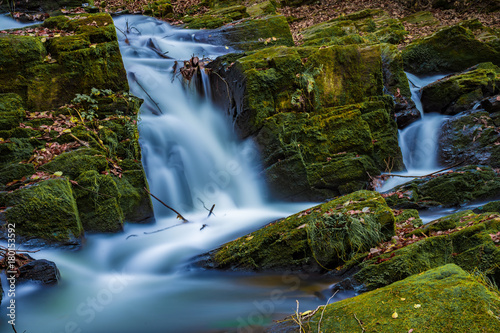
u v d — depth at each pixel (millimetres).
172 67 9914
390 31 14070
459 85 10094
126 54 10484
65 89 7711
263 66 8367
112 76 8086
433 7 18219
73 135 6914
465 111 9742
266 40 11836
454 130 9289
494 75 10445
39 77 7590
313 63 8719
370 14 16109
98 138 6965
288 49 8773
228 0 17172
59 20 8836
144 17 13945
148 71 9461
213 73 9305
